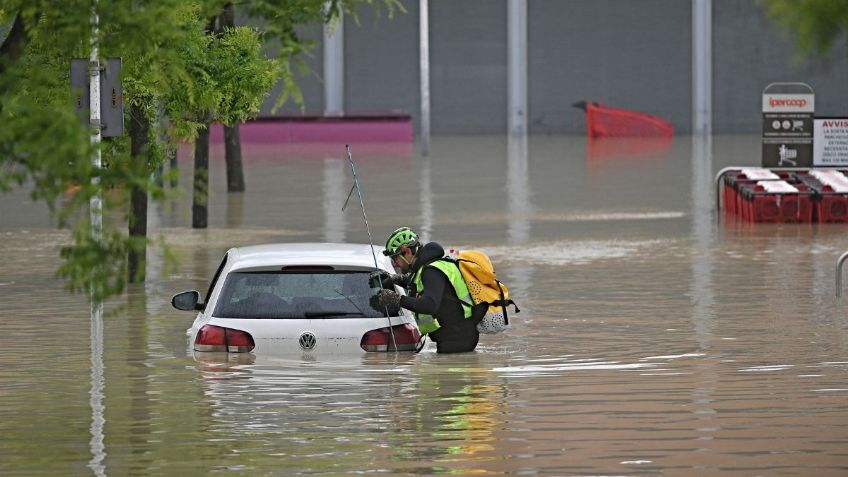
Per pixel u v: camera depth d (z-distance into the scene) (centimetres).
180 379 2523
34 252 5066
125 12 1691
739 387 2494
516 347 2967
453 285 2728
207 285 4134
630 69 16550
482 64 16588
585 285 4119
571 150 13075
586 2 16525
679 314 3516
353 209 6938
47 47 1881
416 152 12769
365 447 2020
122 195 1605
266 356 2573
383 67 16525
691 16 16475
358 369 2566
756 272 4412
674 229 5866
